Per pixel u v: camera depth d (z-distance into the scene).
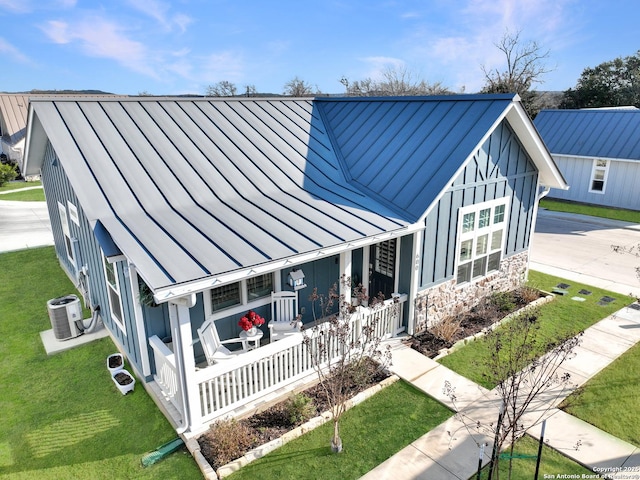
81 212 9.10
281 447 6.02
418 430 6.36
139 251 5.96
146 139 9.12
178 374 6.05
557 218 21.03
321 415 6.60
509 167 10.47
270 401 6.90
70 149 8.10
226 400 6.91
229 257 6.08
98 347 8.83
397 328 9.06
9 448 6.07
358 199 9.09
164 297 5.20
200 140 9.72
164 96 10.77
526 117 9.52
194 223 7.10
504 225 10.91
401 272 8.97
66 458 5.87
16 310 10.53
